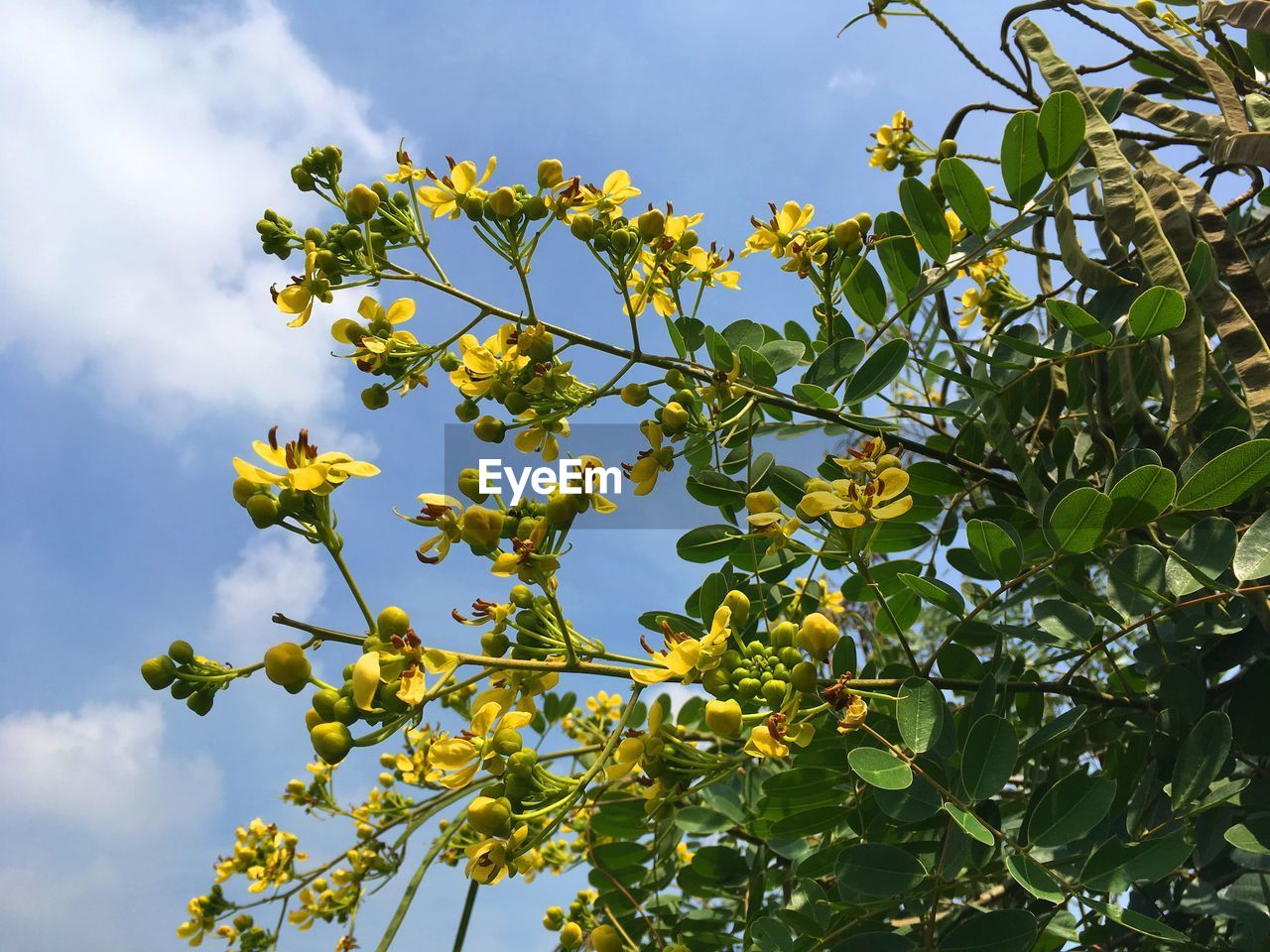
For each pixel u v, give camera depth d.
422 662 0.28
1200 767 0.29
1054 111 0.36
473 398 0.38
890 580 0.42
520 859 0.27
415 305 0.37
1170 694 0.33
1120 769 0.36
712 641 0.30
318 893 0.57
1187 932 0.35
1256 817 0.28
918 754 0.29
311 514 0.28
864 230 0.39
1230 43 0.45
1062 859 0.29
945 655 0.35
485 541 0.30
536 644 0.30
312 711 0.27
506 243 0.36
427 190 0.37
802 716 0.30
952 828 0.30
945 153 0.50
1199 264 0.33
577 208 0.37
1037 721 0.39
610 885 0.48
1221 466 0.29
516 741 0.28
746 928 0.41
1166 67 0.45
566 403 0.37
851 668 0.36
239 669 0.29
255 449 0.29
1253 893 0.32
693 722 0.57
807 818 0.37
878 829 0.35
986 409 0.40
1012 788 0.44
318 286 0.36
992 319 0.55
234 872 0.58
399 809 0.57
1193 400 0.32
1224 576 0.32
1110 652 0.37
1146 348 0.37
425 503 0.31
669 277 0.40
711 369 0.38
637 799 0.47
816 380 0.39
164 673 0.28
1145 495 0.30
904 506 0.31
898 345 0.38
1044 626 0.32
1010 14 0.45
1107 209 0.35
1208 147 0.40
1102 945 0.35
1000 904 0.40
